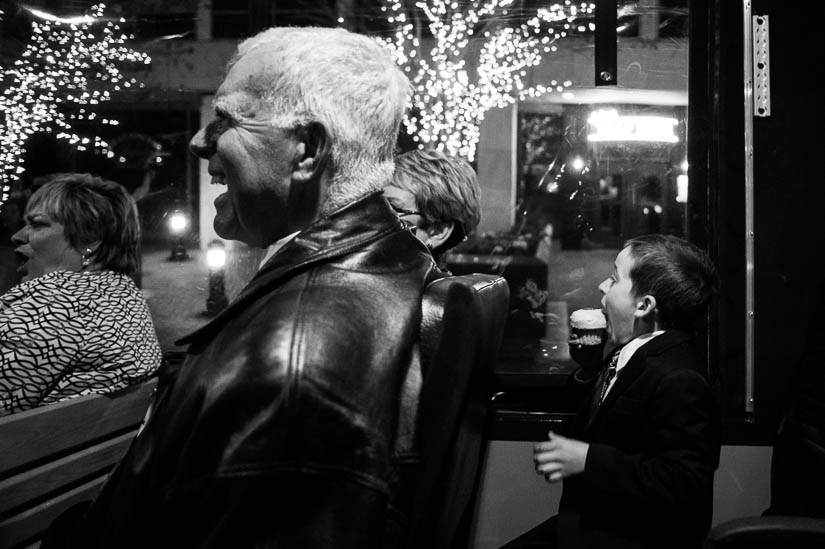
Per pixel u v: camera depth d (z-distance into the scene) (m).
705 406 1.85
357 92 1.06
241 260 2.67
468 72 2.68
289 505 0.87
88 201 2.25
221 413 0.89
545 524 2.21
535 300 2.69
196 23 2.68
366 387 0.92
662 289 1.98
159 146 2.70
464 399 1.10
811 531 1.61
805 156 2.47
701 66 2.55
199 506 0.88
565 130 2.66
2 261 2.68
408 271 1.06
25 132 2.70
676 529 1.85
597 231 2.67
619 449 1.90
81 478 2.06
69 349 2.09
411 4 2.66
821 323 2.29
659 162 2.62
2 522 1.73
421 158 2.18
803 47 2.47
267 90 1.04
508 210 2.69
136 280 2.68
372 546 0.89
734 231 2.48
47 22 2.70
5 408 2.03
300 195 1.07
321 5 2.67
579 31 2.63
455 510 1.25
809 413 2.26
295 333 0.91
